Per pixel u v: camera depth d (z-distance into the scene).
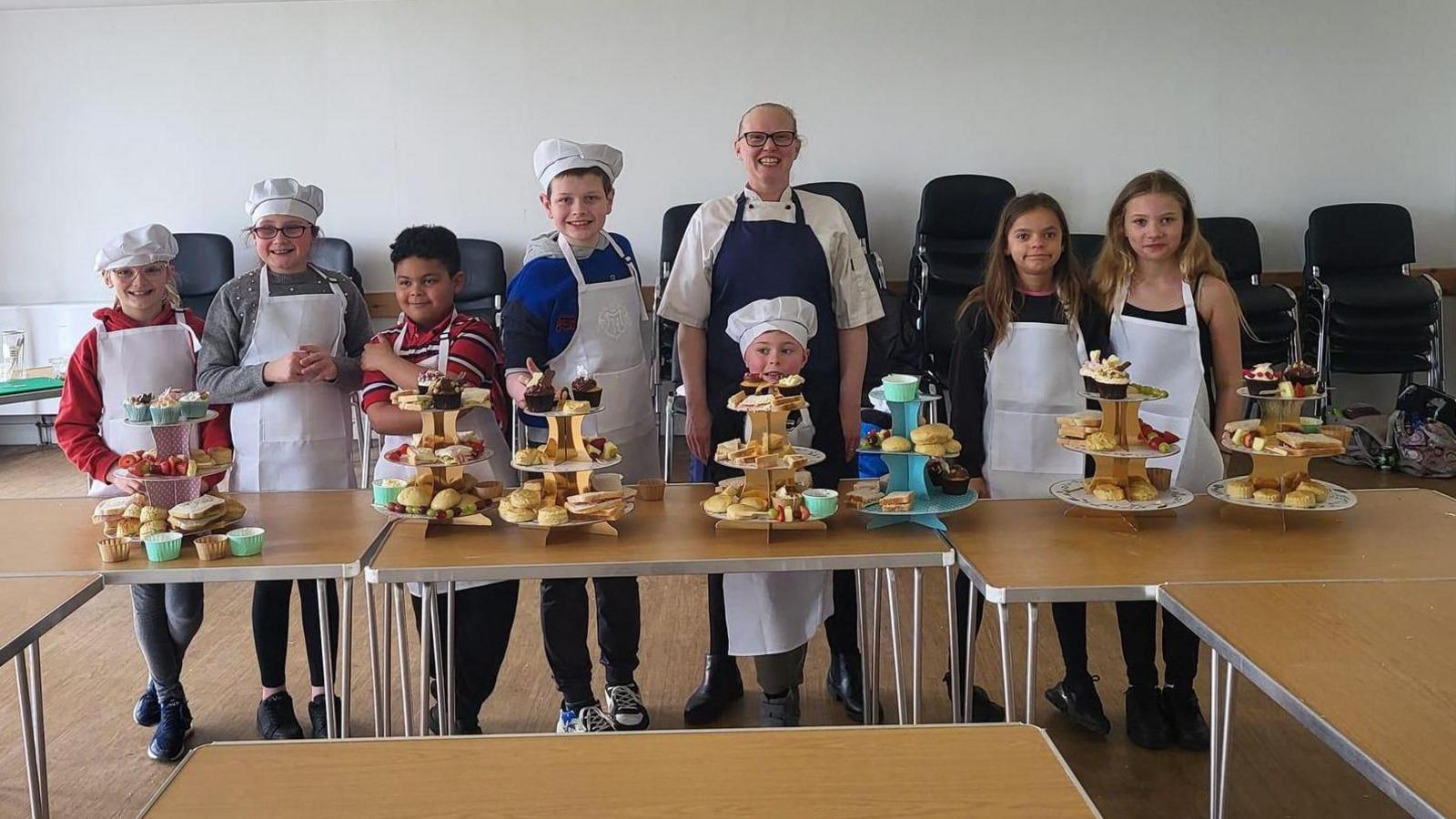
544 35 5.63
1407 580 1.69
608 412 2.42
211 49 5.68
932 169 5.66
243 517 2.16
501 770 1.16
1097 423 2.08
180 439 2.09
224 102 5.72
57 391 3.50
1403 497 2.23
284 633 2.52
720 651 2.63
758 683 2.66
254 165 5.76
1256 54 5.55
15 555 1.93
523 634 3.24
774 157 2.40
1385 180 5.63
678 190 5.73
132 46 5.68
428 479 2.05
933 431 2.04
